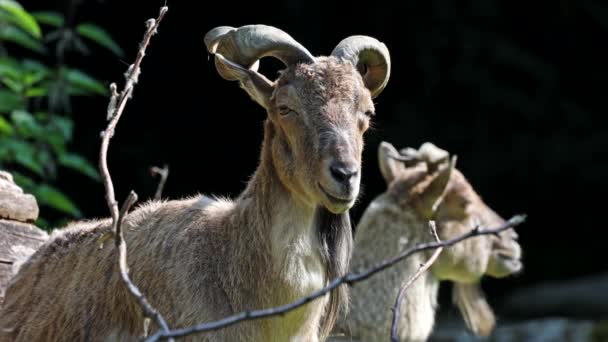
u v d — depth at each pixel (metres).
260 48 16.33
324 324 16.64
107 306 16.31
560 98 59.94
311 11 54.44
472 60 57.47
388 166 25.95
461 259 24.75
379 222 24.12
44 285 17.86
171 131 51.91
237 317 11.23
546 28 60.38
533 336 40.88
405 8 56.22
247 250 16.03
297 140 15.57
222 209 17.00
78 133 47.56
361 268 23.86
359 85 16.03
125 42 50.25
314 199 15.41
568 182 59.81
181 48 52.31
